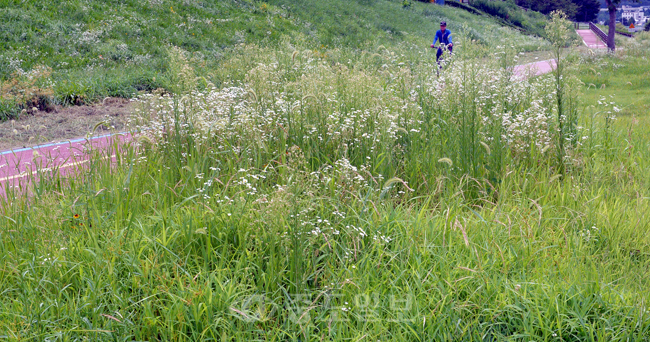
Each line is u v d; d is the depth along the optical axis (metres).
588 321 3.26
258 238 3.88
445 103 6.55
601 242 4.44
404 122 6.38
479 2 65.25
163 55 18.89
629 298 3.46
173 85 6.20
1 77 13.97
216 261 3.81
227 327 3.11
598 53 23.95
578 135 6.62
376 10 39.72
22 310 3.20
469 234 4.22
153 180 5.18
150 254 3.75
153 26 21.53
